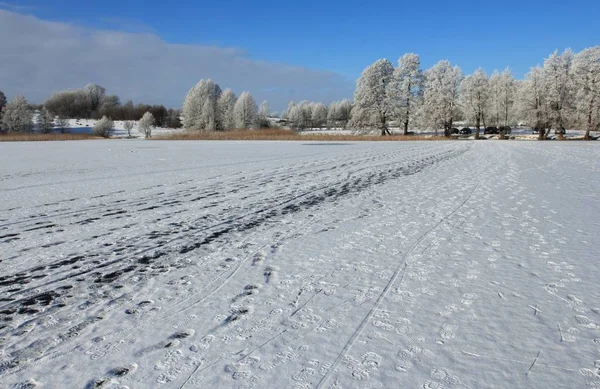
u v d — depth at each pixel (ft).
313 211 25.96
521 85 175.22
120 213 26.20
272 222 23.27
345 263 16.20
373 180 39.32
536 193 30.71
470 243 18.58
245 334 10.78
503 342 10.16
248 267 15.96
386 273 15.02
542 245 18.01
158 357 9.77
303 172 46.14
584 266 15.28
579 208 25.36
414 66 194.59
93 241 19.93
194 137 189.98
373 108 198.59
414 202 28.30
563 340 10.19
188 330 11.06
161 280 14.76
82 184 39.32
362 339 10.42
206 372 9.11
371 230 21.18
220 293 13.51
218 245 18.99
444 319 11.41
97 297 13.39
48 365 9.57
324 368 9.17
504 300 12.55
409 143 121.39
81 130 333.62
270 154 74.84
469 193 31.32
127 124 288.92
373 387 8.48
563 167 47.83
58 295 13.62
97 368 9.39
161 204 28.91
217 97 313.12
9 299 13.35
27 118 283.18
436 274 14.83
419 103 195.62
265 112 329.72
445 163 54.85
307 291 13.53
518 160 57.47
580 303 12.24
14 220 24.62
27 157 75.92
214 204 28.60
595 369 8.97
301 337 10.57
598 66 153.58
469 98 188.34
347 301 12.71
